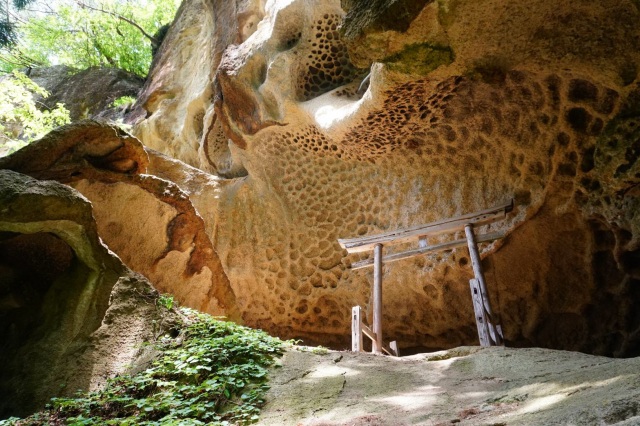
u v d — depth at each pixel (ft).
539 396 10.64
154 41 64.18
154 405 13.32
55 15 65.87
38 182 16.61
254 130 35.12
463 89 26.08
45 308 17.01
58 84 63.36
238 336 17.39
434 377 14.98
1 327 16.94
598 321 26.48
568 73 22.76
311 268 35.19
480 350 17.35
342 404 12.98
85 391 15.14
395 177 32.17
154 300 18.10
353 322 22.74
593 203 24.76
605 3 18.15
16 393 15.17
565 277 26.94
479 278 22.86
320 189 35.24
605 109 23.24
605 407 7.82
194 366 15.52
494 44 19.67
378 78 24.14
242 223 36.88
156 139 46.14
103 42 66.95
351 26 18.47
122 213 21.99
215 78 37.35
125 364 16.14
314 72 33.45
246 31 40.04
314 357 17.49
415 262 30.83
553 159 25.49
